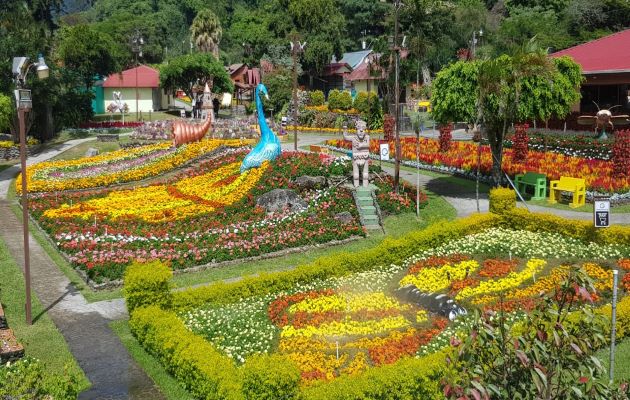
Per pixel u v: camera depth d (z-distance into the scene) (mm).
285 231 19719
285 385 8992
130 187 29844
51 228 21203
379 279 15570
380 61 51062
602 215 13922
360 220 21469
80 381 10430
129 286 13102
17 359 11102
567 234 18219
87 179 30219
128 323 13688
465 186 27656
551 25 54312
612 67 33094
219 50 81938
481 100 22703
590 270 15414
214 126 44625
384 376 9328
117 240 19094
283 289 14930
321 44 64938
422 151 34656
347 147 38062
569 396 6168
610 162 28094
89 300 15320
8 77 39062
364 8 79500
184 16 97438
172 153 34906
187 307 13789
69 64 57625
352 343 11836
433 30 54656
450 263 16359
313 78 71312
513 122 24250
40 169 33594
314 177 25078
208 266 17469
